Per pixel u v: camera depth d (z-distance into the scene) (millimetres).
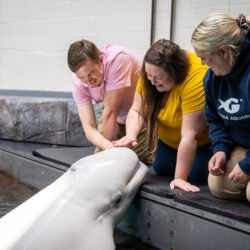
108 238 2607
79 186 2736
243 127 2832
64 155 4395
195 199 2924
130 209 3369
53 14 6695
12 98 5887
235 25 2531
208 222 2760
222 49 2531
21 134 5805
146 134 3787
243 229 2539
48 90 6879
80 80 3748
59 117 5625
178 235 2977
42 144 5676
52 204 2555
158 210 3125
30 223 2357
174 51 3078
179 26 5504
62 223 2434
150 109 3436
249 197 2748
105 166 2975
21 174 4793
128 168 3104
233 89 2729
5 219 2414
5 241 2211
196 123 3203
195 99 3156
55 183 2850
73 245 2377
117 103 3846
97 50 3639
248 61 2602
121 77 3766
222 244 2676
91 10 6301
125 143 3457
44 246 2266
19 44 7148
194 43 2578
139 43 5863
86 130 3893
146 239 3250
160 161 3668
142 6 5773
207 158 3459
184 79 3184
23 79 7176
